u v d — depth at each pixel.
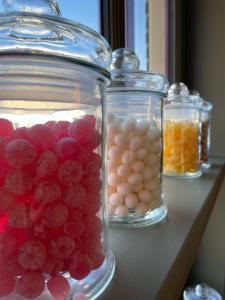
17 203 0.17
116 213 0.32
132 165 0.32
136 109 0.34
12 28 0.18
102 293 0.19
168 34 0.95
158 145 0.34
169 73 0.96
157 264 0.23
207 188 0.49
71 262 0.18
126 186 0.32
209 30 1.03
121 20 0.56
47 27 0.19
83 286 0.19
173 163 0.58
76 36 0.20
